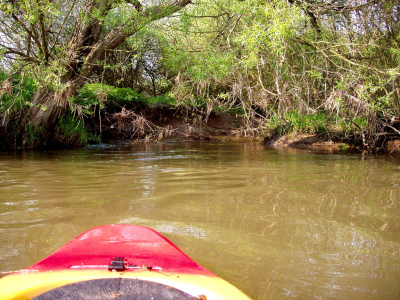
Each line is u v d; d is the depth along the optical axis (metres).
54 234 2.40
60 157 6.66
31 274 1.44
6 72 7.54
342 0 6.96
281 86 7.03
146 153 7.47
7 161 6.00
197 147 8.90
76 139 9.17
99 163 5.82
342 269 1.89
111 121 11.66
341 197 3.43
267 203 3.20
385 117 7.37
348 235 2.40
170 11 7.06
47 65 6.64
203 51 6.50
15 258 2.00
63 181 4.19
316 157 6.74
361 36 7.09
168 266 1.53
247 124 9.36
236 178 4.41
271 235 2.39
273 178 4.42
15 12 5.73
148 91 16.36
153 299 1.25
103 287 1.33
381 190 3.73
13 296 1.23
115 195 3.48
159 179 4.34
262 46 5.57
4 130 8.06
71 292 1.30
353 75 6.01
